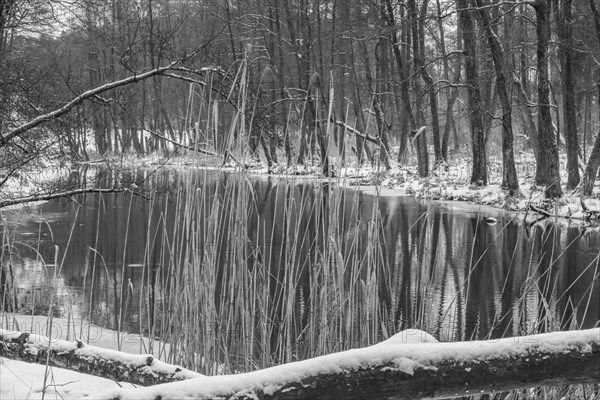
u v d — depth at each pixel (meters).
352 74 33.09
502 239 13.50
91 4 12.25
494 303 8.23
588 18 22.95
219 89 7.05
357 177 4.79
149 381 3.07
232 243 4.66
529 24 29.42
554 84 31.75
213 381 2.31
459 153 38.34
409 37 33.19
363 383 2.35
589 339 2.45
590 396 4.01
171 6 25.31
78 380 3.32
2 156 8.01
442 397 2.42
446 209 18.72
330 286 4.83
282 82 28.36
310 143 4.83
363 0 31.33
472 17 24.22
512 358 2.41
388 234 14.20
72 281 9.20
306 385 2.32
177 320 4.72
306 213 15.91
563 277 9.93
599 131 18.22
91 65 24.94
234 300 4.98
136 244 12.39
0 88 8.51
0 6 9.20
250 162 4.73
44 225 14.41
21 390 3.29
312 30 37.00
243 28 31.78
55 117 8.20
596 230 14.49
